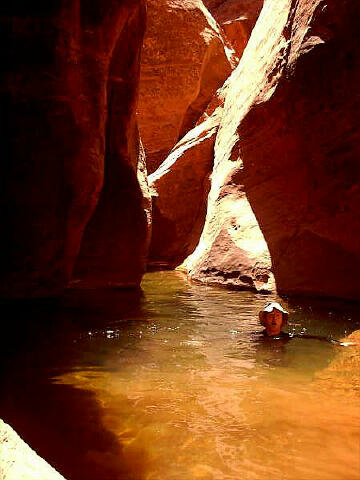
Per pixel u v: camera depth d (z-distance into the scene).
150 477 2.65
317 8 9.05
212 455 2.90
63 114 7.63
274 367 4.75
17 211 7.60
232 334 6.18
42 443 3.06
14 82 7.32
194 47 18.86
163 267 14.74
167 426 3.33
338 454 2.91
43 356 5.09
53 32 7.33
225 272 10.86
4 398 3.86
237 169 12.12
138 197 10.75
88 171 8.08
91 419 3.45
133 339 5.87
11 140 7.44
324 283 9.09
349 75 8.70
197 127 17.31
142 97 18.81
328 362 4.95
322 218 9.52
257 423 3.38
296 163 10.21
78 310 7.57
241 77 14.28
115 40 8.55
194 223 15.62
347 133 8.95
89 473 2.70
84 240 10.05
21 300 7.94
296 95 9.70
